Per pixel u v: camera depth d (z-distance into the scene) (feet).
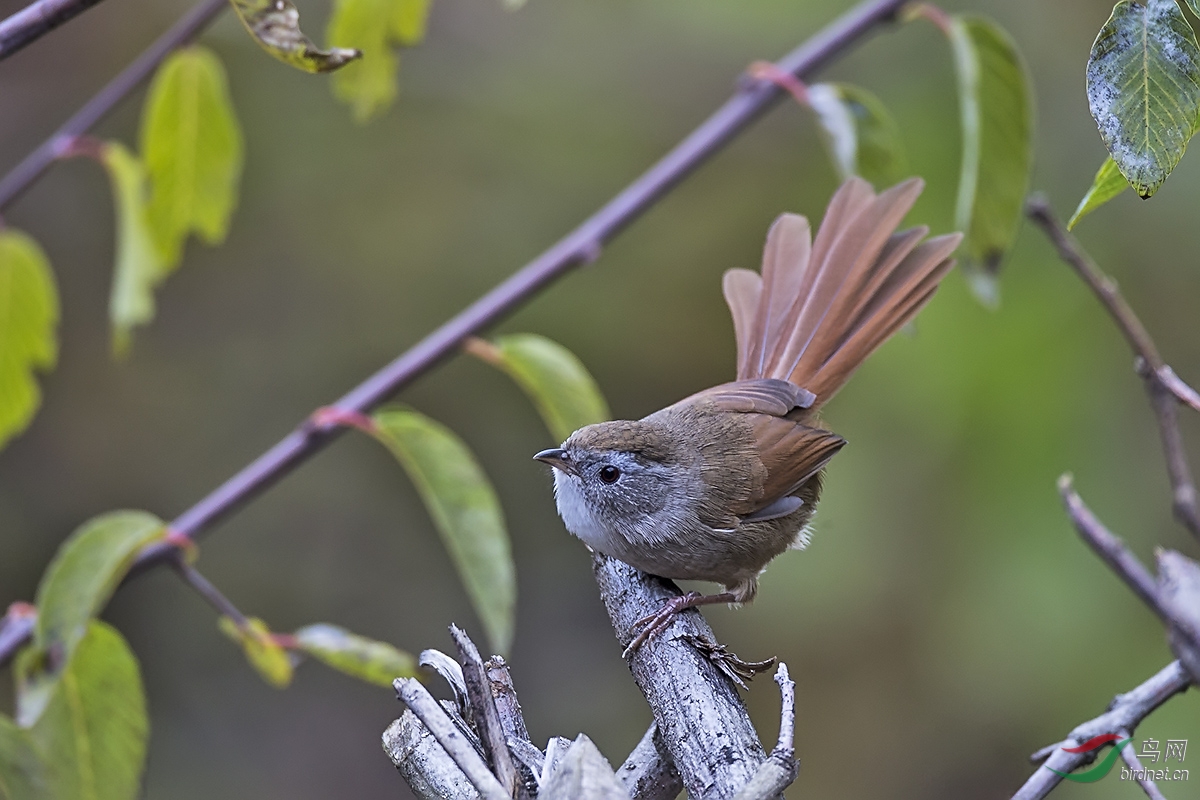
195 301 48.03
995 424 34.17
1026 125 22.44
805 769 40.22
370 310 47.39
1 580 45.29
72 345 47.50
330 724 47.47
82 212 47.26
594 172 46.09
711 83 45.09
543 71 45.60
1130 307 33.86
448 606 47.80
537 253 46.11
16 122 46.39
